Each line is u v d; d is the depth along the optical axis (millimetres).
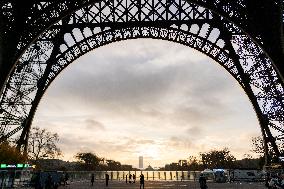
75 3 35906
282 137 47094
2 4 33188
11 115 46562
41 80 49000
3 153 54344
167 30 50875
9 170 49281
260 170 85875
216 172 83125
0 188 47500
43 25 35844
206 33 51219
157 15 49312
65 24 50000
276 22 34844
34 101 48406
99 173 130000
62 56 50125
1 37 33500
